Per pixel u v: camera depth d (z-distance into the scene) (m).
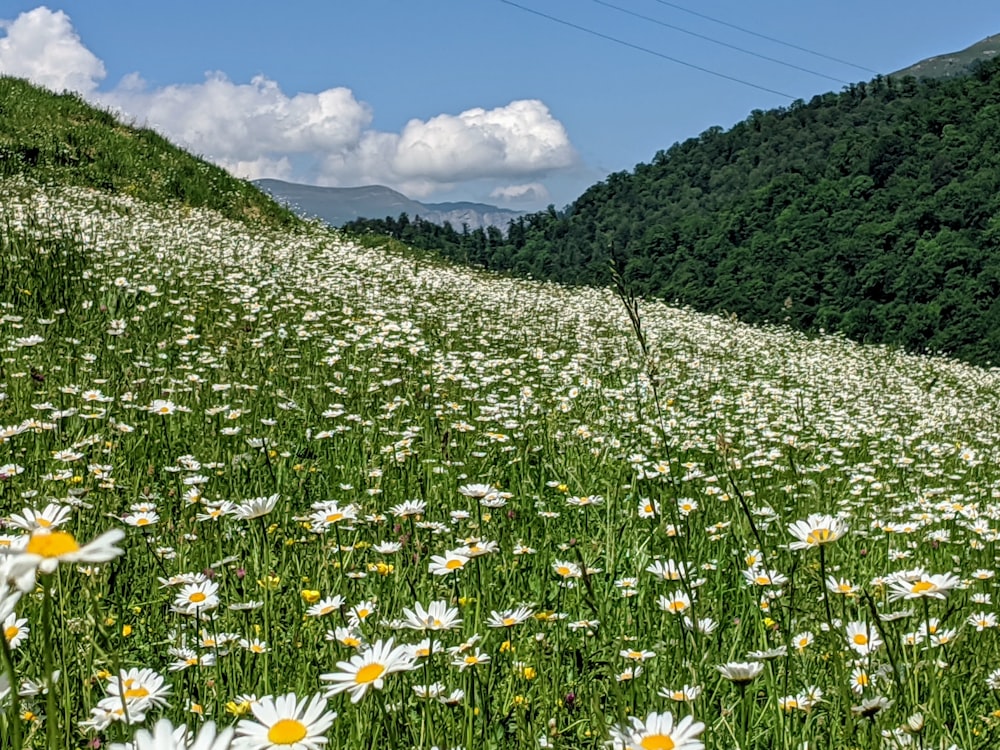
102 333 8.30
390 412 7.06
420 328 11.40
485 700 2.71
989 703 3.23
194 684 2.88
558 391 9.14
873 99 124.75
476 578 3.85
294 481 5.43
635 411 8.52
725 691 3.10
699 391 11.07
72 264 10.52
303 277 13.36
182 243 14.01
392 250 23.47
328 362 8.45
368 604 3.17
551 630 3.51
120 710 2.20
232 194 23.28
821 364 16.62
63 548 1.29
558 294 19.94
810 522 2.40
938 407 13.57
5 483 4.52
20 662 2.90
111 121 24.61
